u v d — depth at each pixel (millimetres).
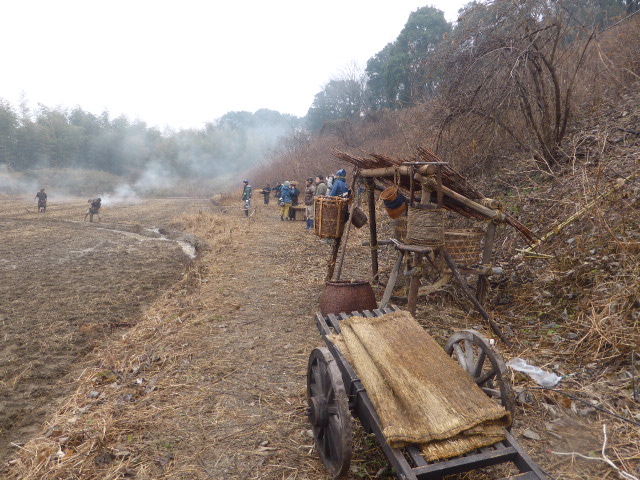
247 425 3502
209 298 6938
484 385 3111
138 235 16281
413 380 2602
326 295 5352
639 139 7000
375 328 3283
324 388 2918
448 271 5129
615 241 5020
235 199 32375
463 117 7969
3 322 6516
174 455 3139
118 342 5562
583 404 3488
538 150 8336
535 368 4016
